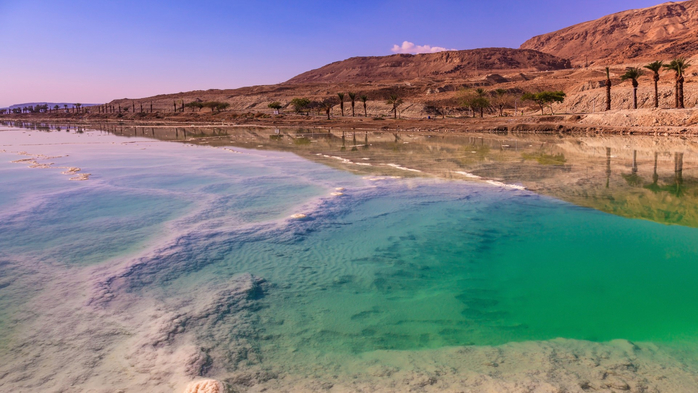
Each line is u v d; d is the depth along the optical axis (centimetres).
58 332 608
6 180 1827
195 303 701
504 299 733
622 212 1281
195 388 463
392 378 500
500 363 535
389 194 1517
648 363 533
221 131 5897
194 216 1232
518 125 5050
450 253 948
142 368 520
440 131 5400
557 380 492
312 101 13588
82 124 9612
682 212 1272
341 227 1132
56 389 480
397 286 782
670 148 2967
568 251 958
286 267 864
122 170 2125
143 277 805
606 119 4869
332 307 700
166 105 18125
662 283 786
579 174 1934
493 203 1391
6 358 543
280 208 1323
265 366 529
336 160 2481
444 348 577
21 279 793
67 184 1731
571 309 696
